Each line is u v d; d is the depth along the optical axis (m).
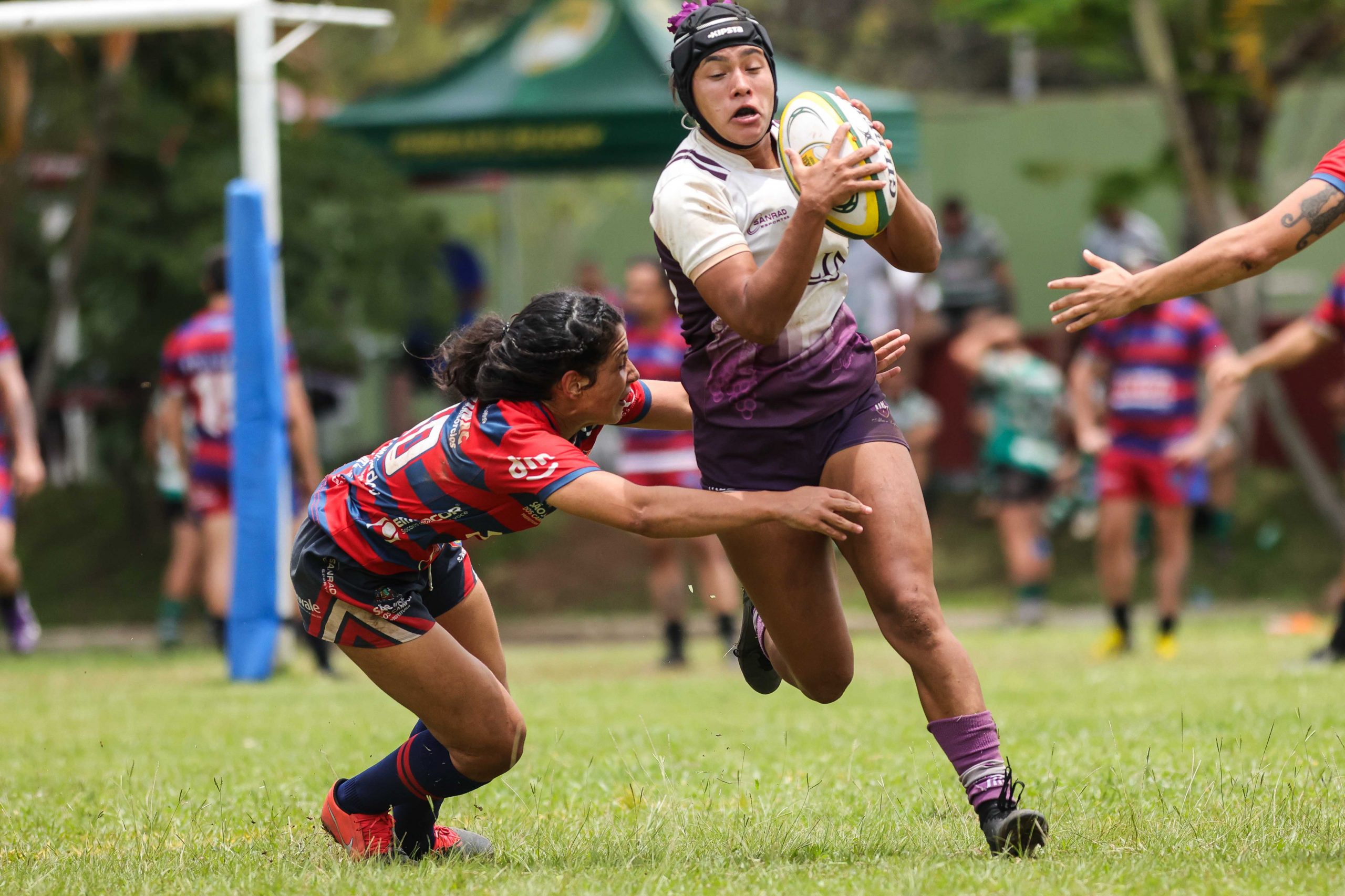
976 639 44.75
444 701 15.58
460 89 61.53
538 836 16.86
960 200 65.88
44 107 56.91
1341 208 14.92
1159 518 38.81
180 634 52.69
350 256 57.16
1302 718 24.38
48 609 58.44
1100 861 14.22
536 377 14.73
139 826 17.92
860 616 53.72
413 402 75.75
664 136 59.03
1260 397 67.56
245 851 16.12
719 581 39.47
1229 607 55.66
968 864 14.14
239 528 36.88
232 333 36.81
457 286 68.25
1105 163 73.00
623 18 60.72
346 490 15.52
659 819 17.05
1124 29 53.25
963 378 66.31
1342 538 57.06
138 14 37.66
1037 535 49.78
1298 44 55.72
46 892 14.12
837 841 15.91
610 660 42.47
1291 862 14.05
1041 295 73.69
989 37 108.00
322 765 22.14
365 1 82.25
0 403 41.94
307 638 45.66
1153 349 38.56
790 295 14.12
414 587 15.80
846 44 111.00
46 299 59.94
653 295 39.81
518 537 63.38
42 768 22.86
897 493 15.21
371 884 14.05
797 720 26.72
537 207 123.06
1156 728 23.59
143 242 56.25
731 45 14.98
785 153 14.92
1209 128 54.75
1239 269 14.88
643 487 14.40
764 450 15.65
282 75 56.81
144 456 60.44
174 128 57.19
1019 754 21.56
